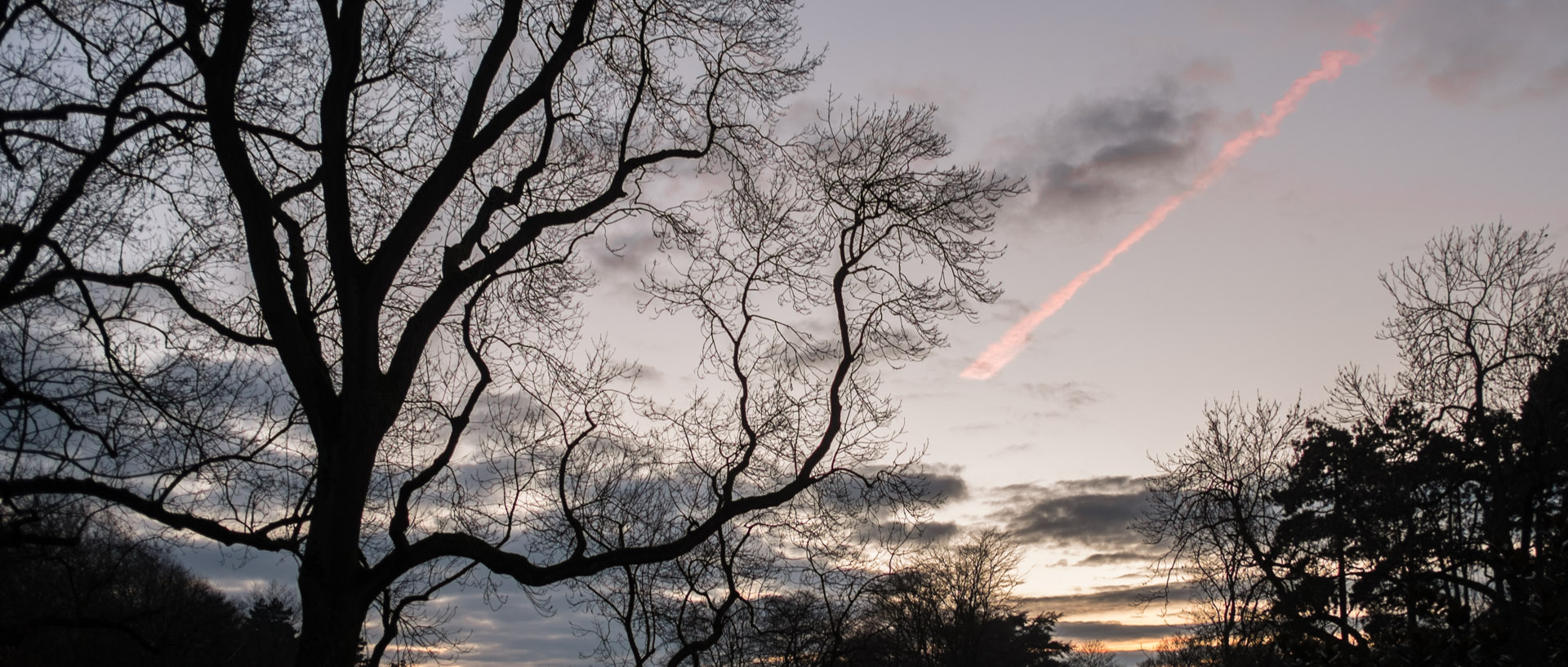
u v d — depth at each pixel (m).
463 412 12.25
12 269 9.66
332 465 10.88
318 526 10.78
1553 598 10.68
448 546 11.41
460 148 12.19
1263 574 22.06
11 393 9.69
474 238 12.58
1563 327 21.55
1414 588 10.97
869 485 13.41
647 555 12.05
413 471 14.14
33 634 11.66
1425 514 20.67
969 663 41.72
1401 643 10.74
